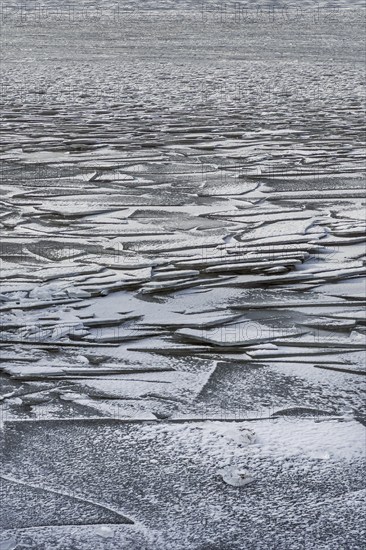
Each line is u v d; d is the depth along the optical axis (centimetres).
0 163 1327
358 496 398
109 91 2300
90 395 510
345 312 658
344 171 1256
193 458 433
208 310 665
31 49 3581
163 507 389
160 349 581
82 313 654
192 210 1027
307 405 498
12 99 2125
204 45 3722
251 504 391
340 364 558
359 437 456
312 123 1730
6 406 495
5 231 928
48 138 1547
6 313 650
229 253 822
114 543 363
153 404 498
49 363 557
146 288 707
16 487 406
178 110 1934
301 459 432
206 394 512
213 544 362
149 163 1333
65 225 957
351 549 359
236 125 1709
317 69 2898
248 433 457
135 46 3691
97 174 1249
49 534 369
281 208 1035
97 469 423
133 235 908
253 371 547
